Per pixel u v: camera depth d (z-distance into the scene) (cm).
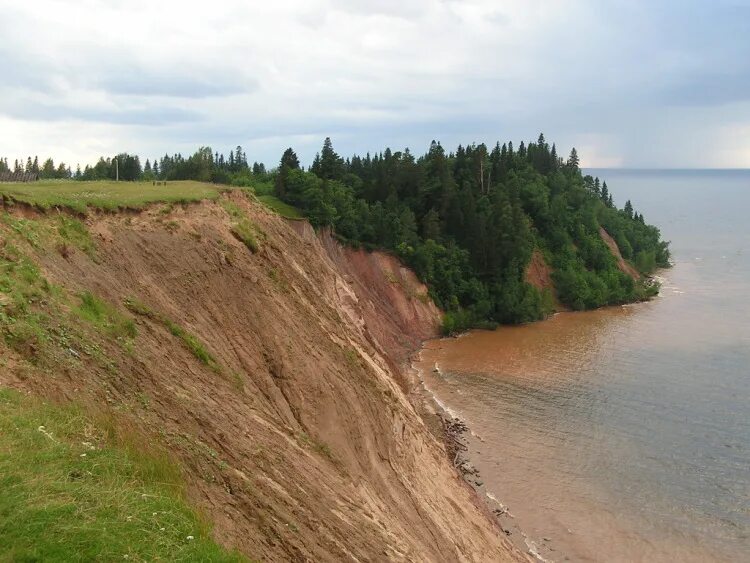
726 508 2881
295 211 6234
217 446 1358
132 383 1323
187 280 2167
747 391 4362
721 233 16888
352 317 4116
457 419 3906
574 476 3175
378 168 8231
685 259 11881
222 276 2373
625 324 6694
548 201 8769
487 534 2523
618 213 10462
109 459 1009
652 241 10662
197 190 3253
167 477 1049
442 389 4528
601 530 2725
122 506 916
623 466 3275
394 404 2856
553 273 7850
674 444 3525
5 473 882
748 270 10444
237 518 1134
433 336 6350
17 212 1722
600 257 8406
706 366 4969
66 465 951
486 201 8012
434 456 2989
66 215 1914
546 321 7012
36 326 1227
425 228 7262
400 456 2578
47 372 1145
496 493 3012
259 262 2800
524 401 4241
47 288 1405
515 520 2791
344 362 2706
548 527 2745
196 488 1127
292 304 2744
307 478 1602
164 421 1279
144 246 2125
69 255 1700
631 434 3662
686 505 2911
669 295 8356
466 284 6981
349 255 6425
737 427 3744
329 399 2312
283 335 2400
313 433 2139
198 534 946
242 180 7506
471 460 3344
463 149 9312
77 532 831
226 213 3022
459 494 2791
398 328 6119
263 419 1761
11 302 1234
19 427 973
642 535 2689
